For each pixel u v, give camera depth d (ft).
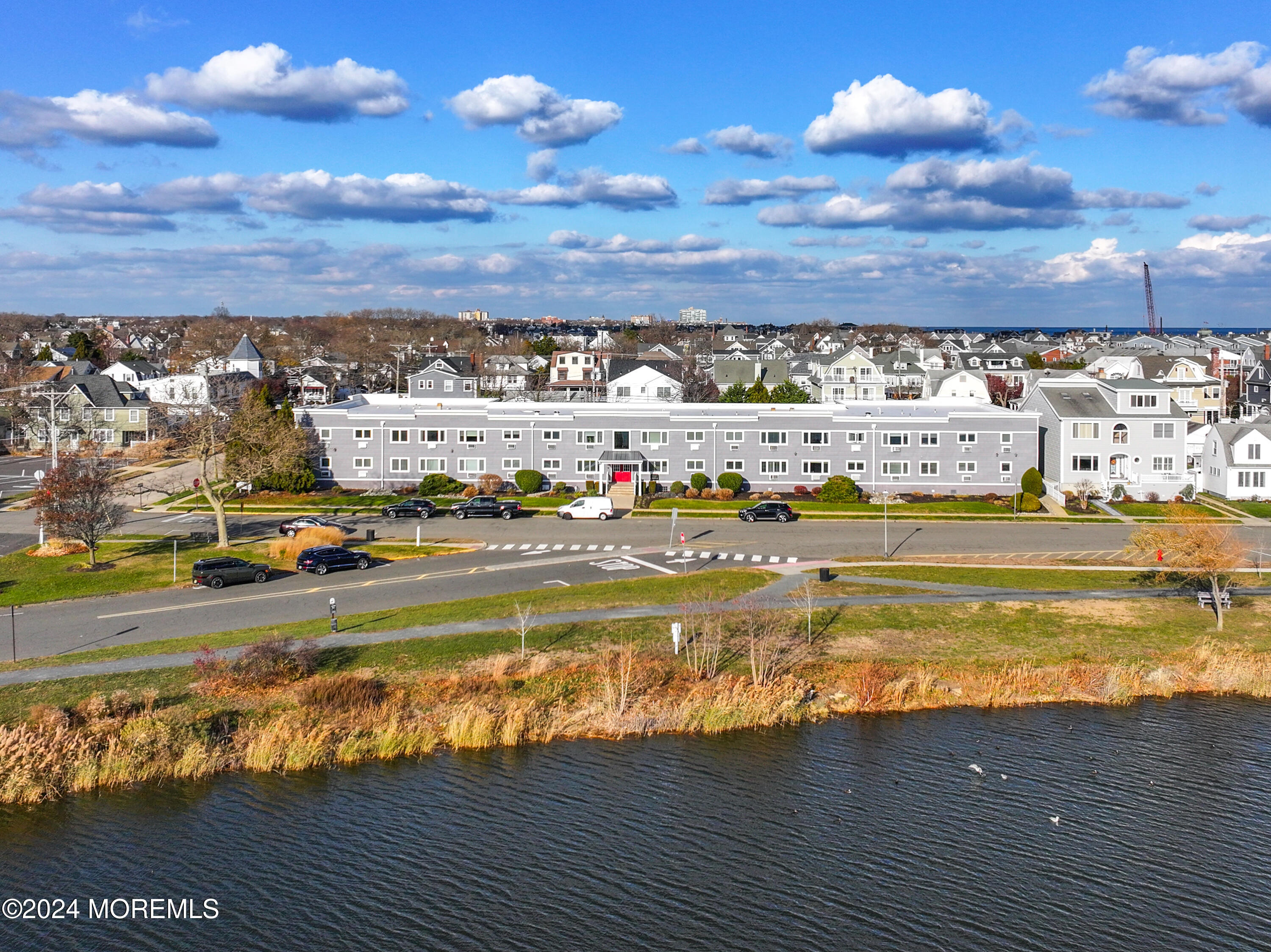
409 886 92.32
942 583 177.68
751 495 271.08
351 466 276.62
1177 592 172.65
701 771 114.11
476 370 472.44
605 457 269.64
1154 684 138.00
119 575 182.50
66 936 84.89
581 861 96.58
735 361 453.99
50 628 150.82
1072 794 110.01
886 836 101.50
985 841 100.63
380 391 521.65
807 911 89.56
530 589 171.94
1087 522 241.35
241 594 170.81
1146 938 86.33
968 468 271.49
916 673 139.33
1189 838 101.40
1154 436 271.90
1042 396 286.05
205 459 209.36
